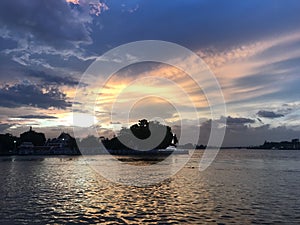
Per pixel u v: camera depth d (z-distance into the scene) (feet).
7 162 433.48
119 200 126.82
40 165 366.84
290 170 295.07
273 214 102.99
